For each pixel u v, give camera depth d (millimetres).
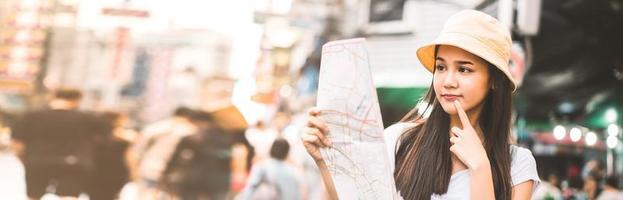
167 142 5340
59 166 5086
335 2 5887
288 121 5617
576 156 8164
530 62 5426
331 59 1357
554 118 7387
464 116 1357
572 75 5918
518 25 5031
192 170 5332
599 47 5660
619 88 6211
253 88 5680
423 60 1499
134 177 5273
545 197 6590
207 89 5555
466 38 1354
